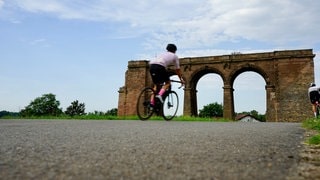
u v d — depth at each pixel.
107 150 3.20
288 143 4.01
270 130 6.16
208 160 2.71
